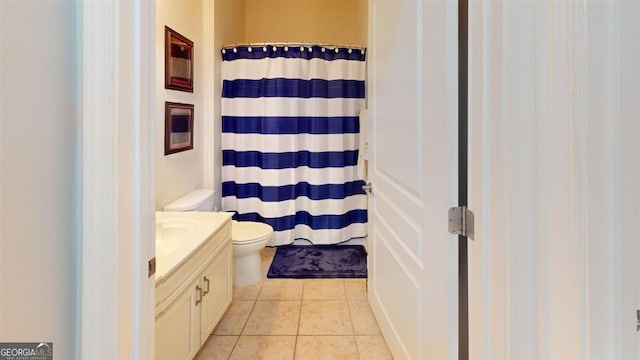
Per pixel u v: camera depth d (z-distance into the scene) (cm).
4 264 62
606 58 61
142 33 83
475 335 91
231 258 222
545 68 66
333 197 340
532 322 70
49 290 72
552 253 66
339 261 314
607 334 62
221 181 329
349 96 337
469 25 92
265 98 326
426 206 124
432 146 118
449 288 106
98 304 77
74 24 76
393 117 165
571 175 63
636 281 62
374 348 191
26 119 66
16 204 64
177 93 250
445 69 107
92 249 76
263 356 183
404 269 153
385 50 180
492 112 80
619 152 61
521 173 71
